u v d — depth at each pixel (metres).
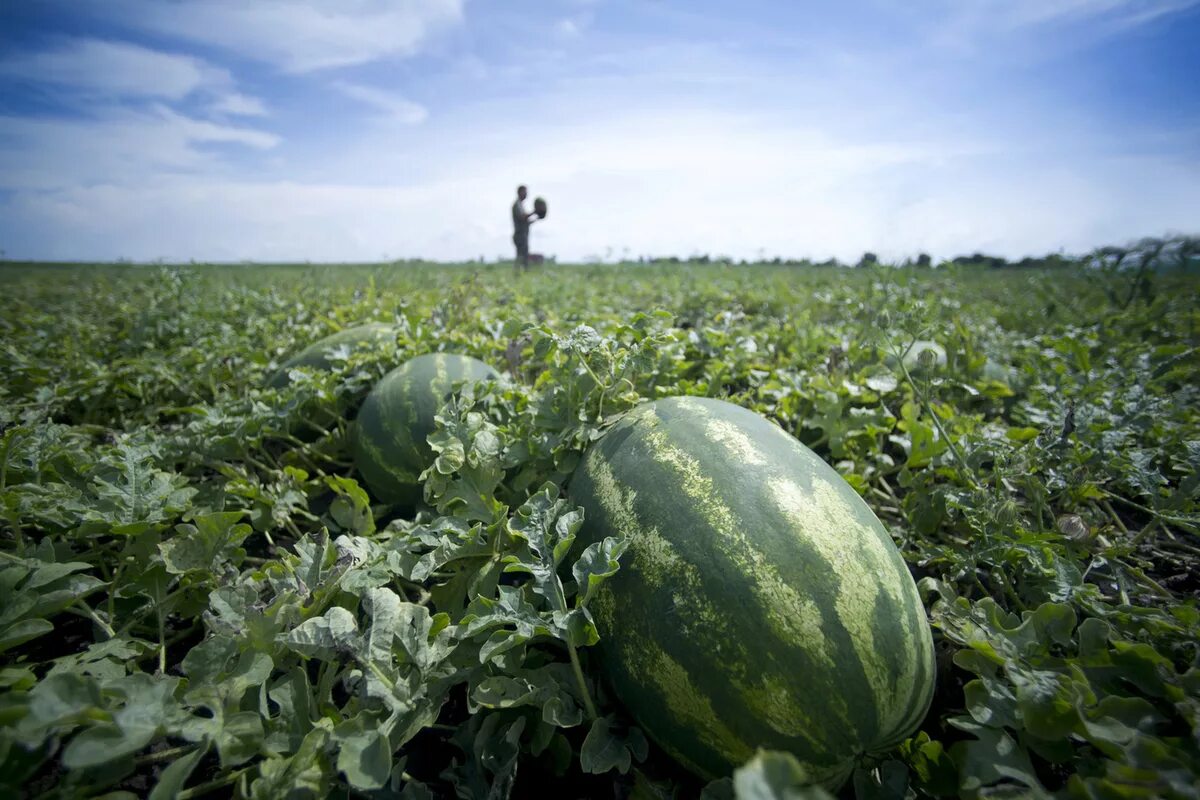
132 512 1.97
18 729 1.14
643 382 2.89
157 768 1.49
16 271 20.88
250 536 2.92
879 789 1.45
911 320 2.71
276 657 1.63
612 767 1.69
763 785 0.83
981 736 1.44
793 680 1.45
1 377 3.97
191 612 2.07
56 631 2.21
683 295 8.02
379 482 3.02
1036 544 2.01
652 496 1.74
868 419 2.98
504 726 1.71
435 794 1.72
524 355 3.93
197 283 7.54
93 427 3.33
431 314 5.03
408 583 2.27
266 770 1.35
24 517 2.29
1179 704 1.38
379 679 1.46
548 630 1.54
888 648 1.48
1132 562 2.46
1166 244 6.46
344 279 12.73
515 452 2.24
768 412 3.20
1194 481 2.21
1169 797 1.17
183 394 4.30
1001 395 3.91
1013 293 9.98
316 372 3.36
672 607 1.57
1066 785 1.42
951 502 2.28
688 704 1.53
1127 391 3.12
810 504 1.65
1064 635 1.65
